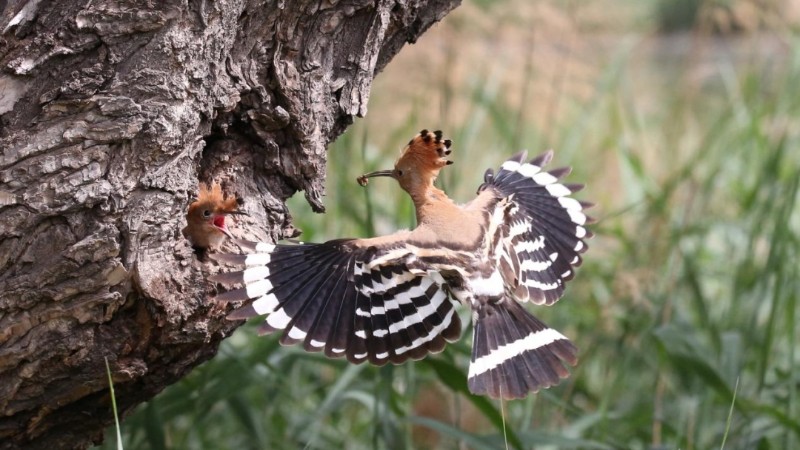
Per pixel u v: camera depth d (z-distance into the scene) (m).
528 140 17.16
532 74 15.90
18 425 8.26
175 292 8.02
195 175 8.45
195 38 8.21
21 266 7.83
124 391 8.49
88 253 7.80
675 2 20.47
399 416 10.70
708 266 15.12
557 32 16.05
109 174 7.93
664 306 12.53
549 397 11.41
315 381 13.20
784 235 12.10
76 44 8.09
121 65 8.11
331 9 9.03
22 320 7.84
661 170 17.00
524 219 8.93
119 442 7.55
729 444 11.52
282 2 8.72
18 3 8.21
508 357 8.05
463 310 12.29
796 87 15.93
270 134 9.03
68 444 8.65
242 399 11.44
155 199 8.02
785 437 11.35
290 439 12.04
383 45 9.83
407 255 8.06
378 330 7.86
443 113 14.27
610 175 17.28
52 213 7.81
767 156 14.88
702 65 17.84
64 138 7.92
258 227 8.89
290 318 7.74
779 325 12.86
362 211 14.29
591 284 14.47
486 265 8.30
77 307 7.85
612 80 16.66
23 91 8.10
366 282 7.95
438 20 10.01
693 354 11.08
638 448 12.92
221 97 8.51
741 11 16.48
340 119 9.41
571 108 18.02
